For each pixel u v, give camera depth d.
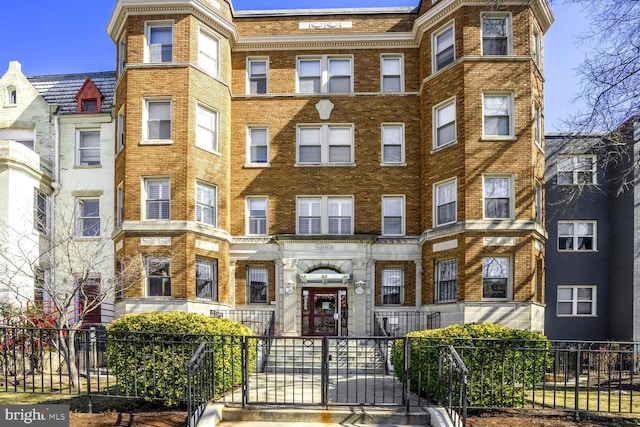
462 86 18.23
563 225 21.50
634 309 19.50
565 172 21.39
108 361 10.23
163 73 18.70
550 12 19.48
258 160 21.00
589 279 21.14
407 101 20.83
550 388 13.09
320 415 9.20
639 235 19.59
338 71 21.33
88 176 21.58
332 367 14.78
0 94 22.12
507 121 18.16
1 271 16.84
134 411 9.70
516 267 17.20
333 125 20.92
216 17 19.72
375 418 9.14
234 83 21.12
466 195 17.69
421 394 10.62
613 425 9.14
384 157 20.78
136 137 18.53
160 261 17.91
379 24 21.33
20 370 14.11
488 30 18.62
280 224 20.47
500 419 9.33
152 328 10.20
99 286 18.55
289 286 19.80
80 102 22.25
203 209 19.11
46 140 21.80
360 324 19.61
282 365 15.05
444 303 18.12
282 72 21.17
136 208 18.19
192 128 18.67
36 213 20.12
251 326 19.23
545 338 10.34
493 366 9.77
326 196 20.59
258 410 9.23
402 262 20.11
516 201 17.58
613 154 19.33
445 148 18.75
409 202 20.34
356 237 19.81
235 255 20.25
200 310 18.06
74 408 9.88
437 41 19.75
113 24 20.00
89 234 21.42
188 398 8.23
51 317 15.37
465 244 17.44
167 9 18.94
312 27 21.42
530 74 18.12
